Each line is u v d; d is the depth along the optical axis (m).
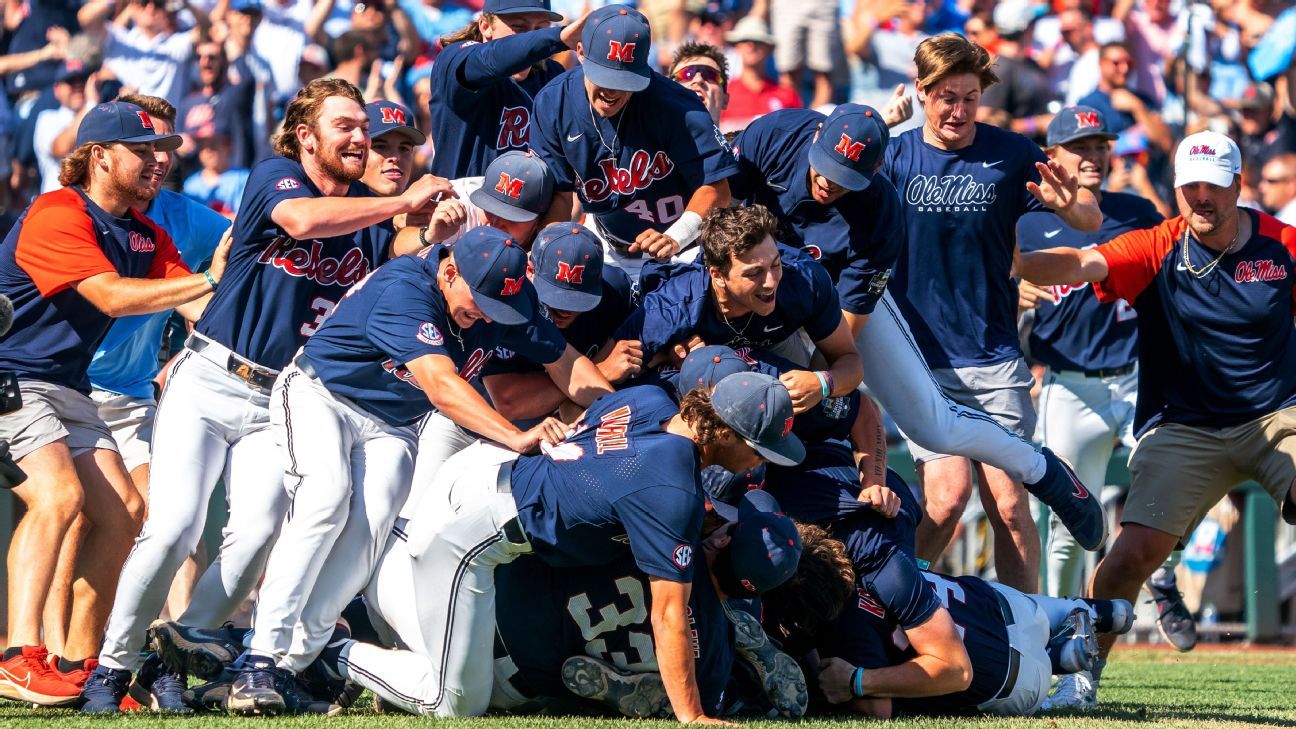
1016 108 40.00
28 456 19.27
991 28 40.97
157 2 40.00
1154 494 22.61
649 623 16.42
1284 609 33.88
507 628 16.67
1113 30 40.62
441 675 16.62
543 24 22.95
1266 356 21.94
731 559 16.16
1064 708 19.72
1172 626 28.03
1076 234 28.02
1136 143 39.91
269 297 18.48
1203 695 22.36
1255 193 41.34
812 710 17.97
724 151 20.08
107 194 19.88
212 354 18.53
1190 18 38.84
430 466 19.91
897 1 41.12
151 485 18.25
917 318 23.09
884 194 19.97
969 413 21.62
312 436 17.42
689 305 18.19
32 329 19.48
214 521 27.31
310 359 17.56
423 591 16.47
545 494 15.55
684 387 16.56
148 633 17.44
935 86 22.23
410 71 40.28
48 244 19.17
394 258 18.73
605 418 15.72
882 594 17.41
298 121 18.67
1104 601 20.47
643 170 20.41
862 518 17.86
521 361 18.41
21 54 40.84
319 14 39.75
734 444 15.19
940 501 22.44
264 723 15.91
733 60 40.44
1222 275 21.78
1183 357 22.39
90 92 40.31
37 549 18.83
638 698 16.56
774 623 17.84
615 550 15.88
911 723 16.47
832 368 18.78
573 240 17.47
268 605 16.91
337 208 17.73
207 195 38.84
